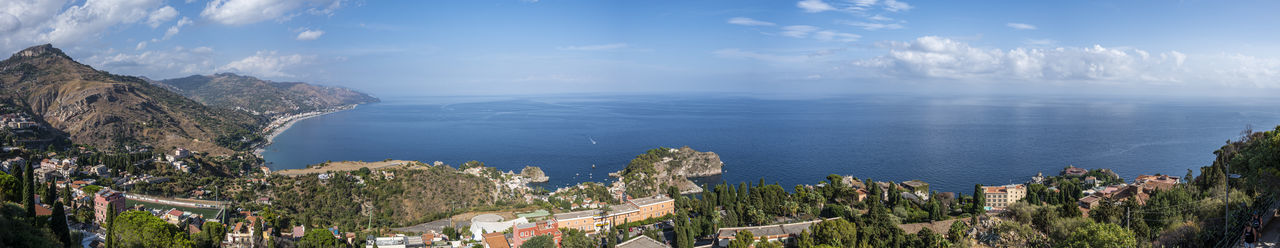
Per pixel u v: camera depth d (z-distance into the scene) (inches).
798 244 5880.9
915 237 5851.4
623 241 6427.2
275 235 6968.5
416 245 6747.1
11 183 5797.2
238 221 7568.9
